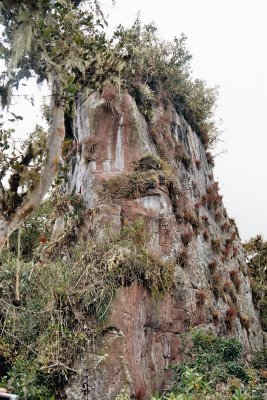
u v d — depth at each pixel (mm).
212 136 22547
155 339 10039
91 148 13125
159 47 17234
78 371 8477
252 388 9023
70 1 6797
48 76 5969
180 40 17672
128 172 12773
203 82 20906
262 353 14297
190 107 18938
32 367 8234
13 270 9578
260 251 24531
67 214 12555
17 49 5758
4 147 5684
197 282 12352
